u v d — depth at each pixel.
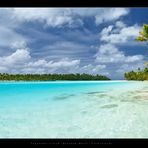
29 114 8.56
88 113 8.48
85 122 7.05
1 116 8.24
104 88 23.42
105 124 6.70
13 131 6.20
